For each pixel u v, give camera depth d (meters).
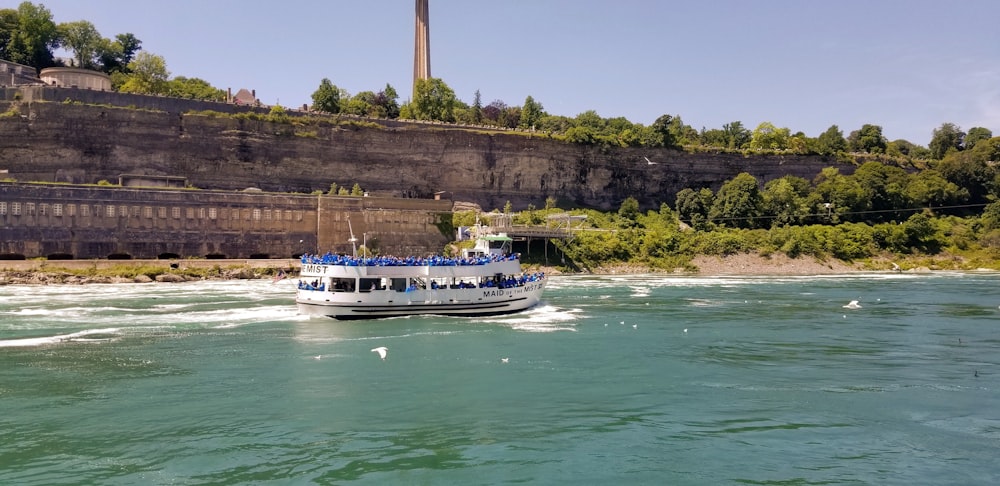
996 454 31.67
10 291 89.06
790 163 188.50
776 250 141.12
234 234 125.19
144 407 37.22
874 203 169.50
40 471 28.84
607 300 85.19
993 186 185.50
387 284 67.31
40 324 61.75
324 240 131.62
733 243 140.88
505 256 78.62
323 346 53.19
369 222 135.12
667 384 42.88
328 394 39.91
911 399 40.09
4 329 59.19
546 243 128.50
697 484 28.23
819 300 86.44
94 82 150.38
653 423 35.38
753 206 162.00
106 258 115.00
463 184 164.88
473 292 69.69
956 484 28.52
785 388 42.22
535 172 169.75
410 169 160.75
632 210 166.00
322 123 153.75
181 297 83.38
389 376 44.09
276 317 67.00
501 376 44.34
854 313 74.31
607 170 175.62
